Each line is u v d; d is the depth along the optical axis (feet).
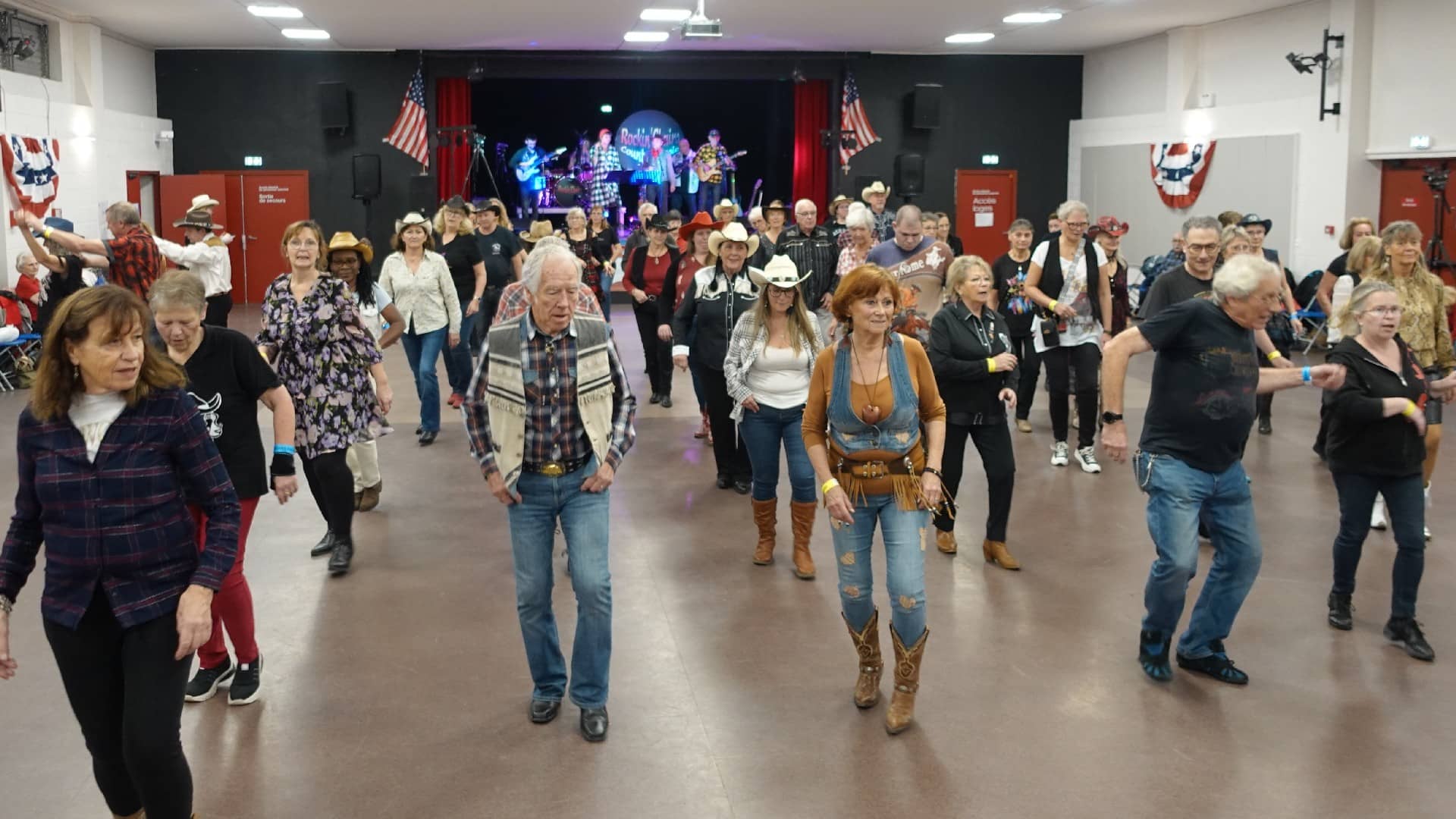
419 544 19.58
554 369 12.14
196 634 9.03
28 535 9.25
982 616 16.06
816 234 26.91
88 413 8.98
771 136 78.28
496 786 11.44
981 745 12.28
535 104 80.74
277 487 13.28
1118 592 17.04
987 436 18.06
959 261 17.79
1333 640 15.10
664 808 11.03
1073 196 65.72
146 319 8.98
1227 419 13.17
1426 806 11.02
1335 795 11.22
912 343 12.77
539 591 12.57
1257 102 50.44
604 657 12.48
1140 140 58.75
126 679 8.98
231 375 12.85
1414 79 42.98
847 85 63.72
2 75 42.50
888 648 14.90
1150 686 13.74
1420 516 14.64
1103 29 55.36
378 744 12.34
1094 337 24.36
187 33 55.11
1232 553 13.47
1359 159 45.14
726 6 48.37
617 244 43.29
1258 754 12.05
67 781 11.58
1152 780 11.53
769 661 14.52
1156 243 57.72
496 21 52.01
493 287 32.55
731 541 19.67
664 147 72.28
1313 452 25.98
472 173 63.77
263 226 62.28
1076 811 10.94
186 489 9.49
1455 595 16.74
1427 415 15.43
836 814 10.91
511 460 12.10
